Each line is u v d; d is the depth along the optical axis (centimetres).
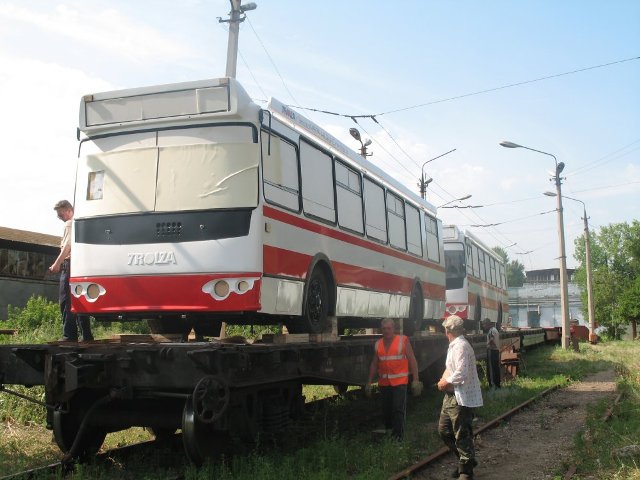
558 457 952
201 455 734
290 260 906
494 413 1316
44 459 830
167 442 919
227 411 740
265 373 780
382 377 1004
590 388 1834
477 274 2730
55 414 795
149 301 830
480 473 862
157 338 907
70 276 877
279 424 867
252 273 812
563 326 3512
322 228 1027
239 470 746
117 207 863
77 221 883
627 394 1620
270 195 865
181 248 825
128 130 883
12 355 773
